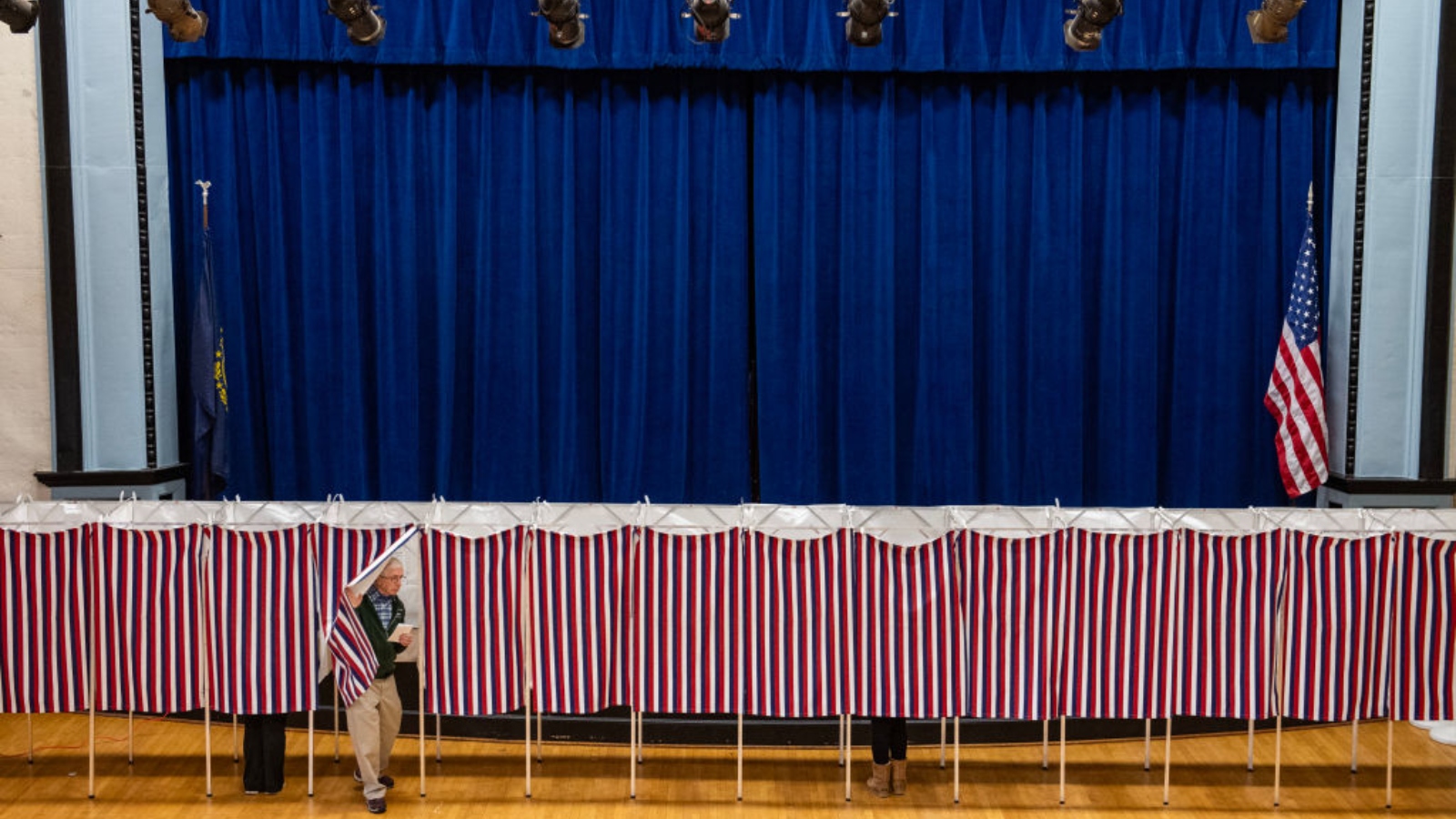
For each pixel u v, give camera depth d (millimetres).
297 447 8555
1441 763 6613
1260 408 8453
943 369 8539
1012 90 8516
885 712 5973
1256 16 7215
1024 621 5949
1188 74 8336
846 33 7500
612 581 5973
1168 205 8539
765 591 5965
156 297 7906
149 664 5953
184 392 8398
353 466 8438
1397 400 7801
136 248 7699
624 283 8523
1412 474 7793
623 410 8523
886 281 8445
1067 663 5965
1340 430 7953
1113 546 5922
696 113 8508
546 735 6879
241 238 8469
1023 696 5973
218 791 6113
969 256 8438
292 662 5902
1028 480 8570
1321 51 8047
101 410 7711
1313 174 8359
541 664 5984
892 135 8430
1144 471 8469
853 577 5945
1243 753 6773
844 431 8523
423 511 6535
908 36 8219
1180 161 8477
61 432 7660
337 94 8398
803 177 8477
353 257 8359
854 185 8453
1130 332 8453
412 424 8461
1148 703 5965
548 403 8633
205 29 7445
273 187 8344
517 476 8516
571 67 8250
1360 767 6566
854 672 5969
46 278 7637
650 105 8461
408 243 8398
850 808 5953
